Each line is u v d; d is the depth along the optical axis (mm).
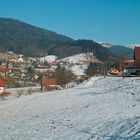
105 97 43156
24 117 37625
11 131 28516
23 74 192500
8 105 53125
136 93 42125
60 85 107750
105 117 26906
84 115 30469
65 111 36094
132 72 88938
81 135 21906
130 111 27953
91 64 156500
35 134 25125
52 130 25594
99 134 20969
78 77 134875
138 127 19906
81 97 48562
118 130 20594
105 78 77812
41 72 198125
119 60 115312
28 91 90188
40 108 43406
